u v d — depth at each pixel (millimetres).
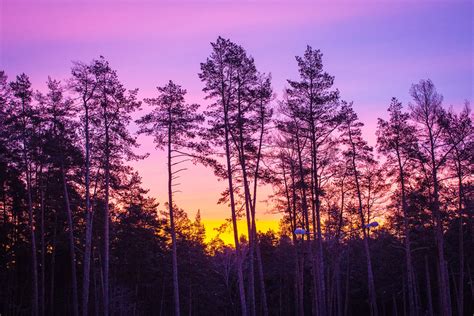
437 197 30312
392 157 34438
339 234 42750
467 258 42906
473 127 29688
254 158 29734
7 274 41125
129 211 45906
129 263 51781
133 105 29891
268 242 69062
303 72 29234
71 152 29656
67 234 38438
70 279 48562
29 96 30359
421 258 46938
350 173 36062
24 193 35719
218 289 66562
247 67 28062
